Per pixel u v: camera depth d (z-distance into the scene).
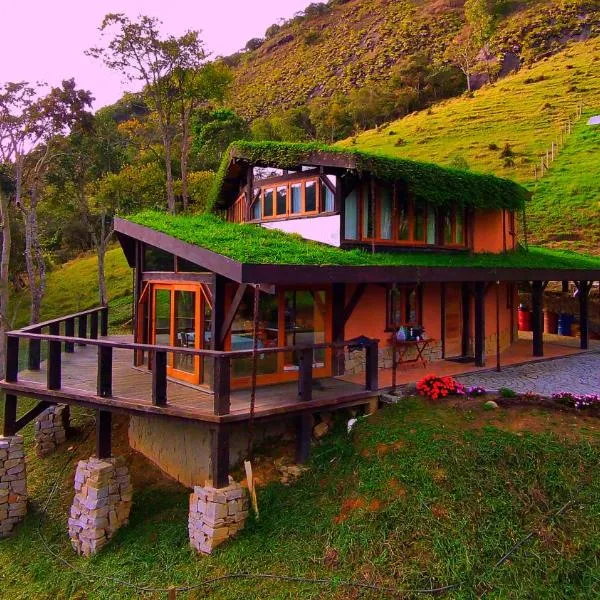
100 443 8.95
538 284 14.88
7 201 22.80
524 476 7.23
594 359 14.70
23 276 35.62
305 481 8.43
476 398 9.57
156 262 11.23
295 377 10.62
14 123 19.55
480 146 42.03
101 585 7.60
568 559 6.20
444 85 69.81
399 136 50.75
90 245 43.34
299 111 77.00
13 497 9.88
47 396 9.27
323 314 11.30
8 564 8.86
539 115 46.06
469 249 14.84
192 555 7.58
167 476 10.26
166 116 25.28
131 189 25.12
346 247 11.76
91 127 21.61
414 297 13.27
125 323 25.14
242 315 9.87
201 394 9.02
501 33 76.50
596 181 31.47
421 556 6.38
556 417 8.63
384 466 7.76
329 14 132.00
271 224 13.98
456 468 7.40
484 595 5.89
